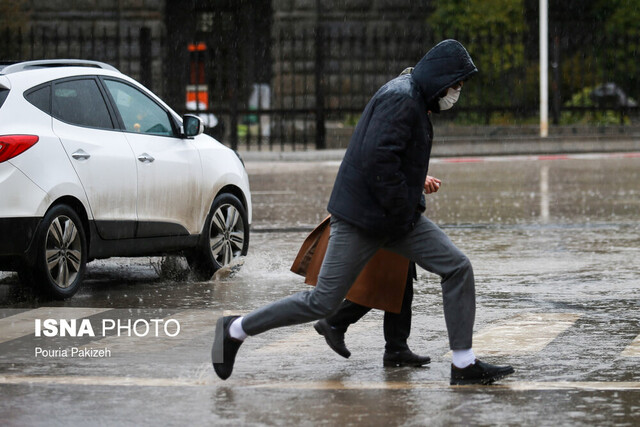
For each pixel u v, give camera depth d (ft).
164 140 71.61
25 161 61.31
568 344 51.75
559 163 190.49
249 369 46.85
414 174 42.75
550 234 96.63
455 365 43.75
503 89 223.71
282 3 245.24
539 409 39.68
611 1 256.32
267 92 249.75
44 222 62.18
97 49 242.99
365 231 42.83
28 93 63.41
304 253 46.83
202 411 39.52
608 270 75.87
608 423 37.78
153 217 69.62
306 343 52.44
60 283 64.34
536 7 250.98
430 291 67.77
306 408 39.88
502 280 71.82
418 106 42.22
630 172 168.35
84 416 38.91
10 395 42.06
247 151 212.02
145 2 243.40
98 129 66.90
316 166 188.34
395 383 44.01
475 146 212.64
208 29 253.24
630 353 49.67
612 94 242.99
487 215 112.47
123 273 76.59
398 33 229.04
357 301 46.37
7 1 229.04
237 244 77.10
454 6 234.79
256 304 63.31
